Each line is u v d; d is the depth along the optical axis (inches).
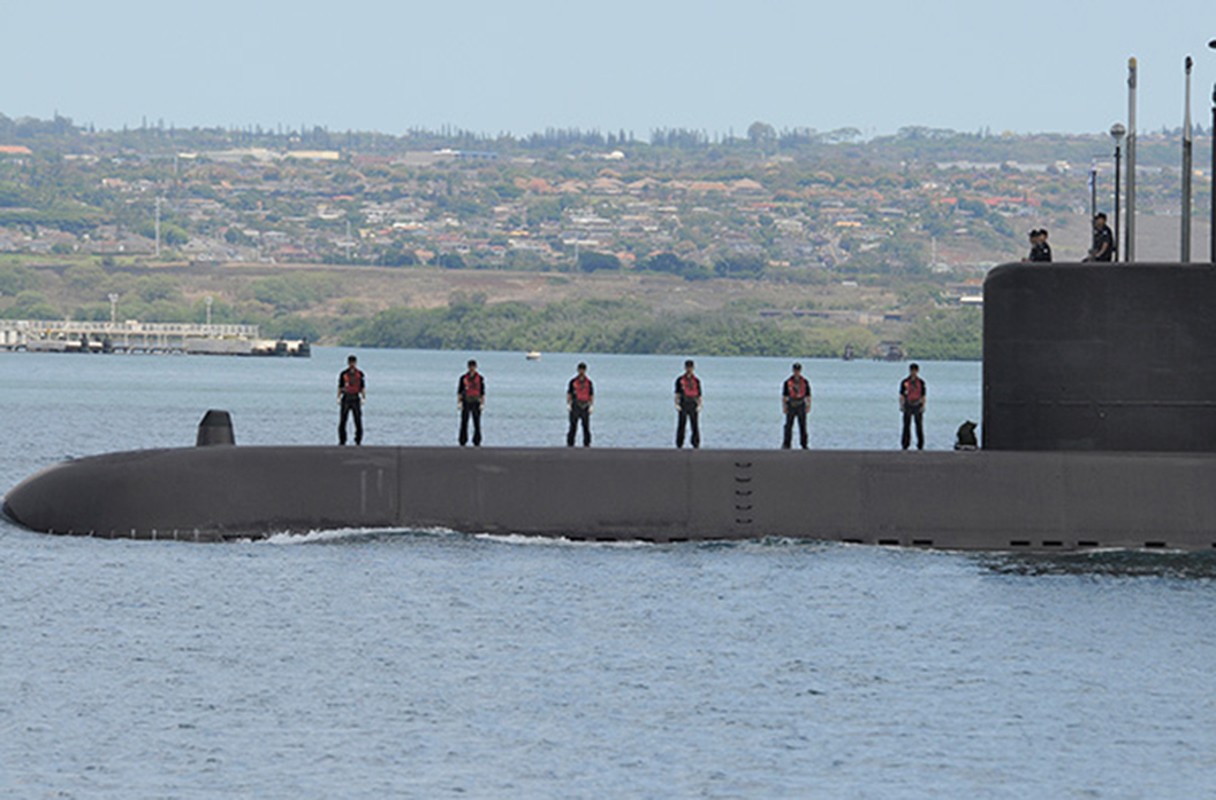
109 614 3031.5
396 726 2413.9
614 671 2709.2
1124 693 2605.8
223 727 2400.3
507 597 3149.6
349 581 3255.4
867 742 2372.0
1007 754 2329.0
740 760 2290.8
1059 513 3240.7
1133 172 3312.0
